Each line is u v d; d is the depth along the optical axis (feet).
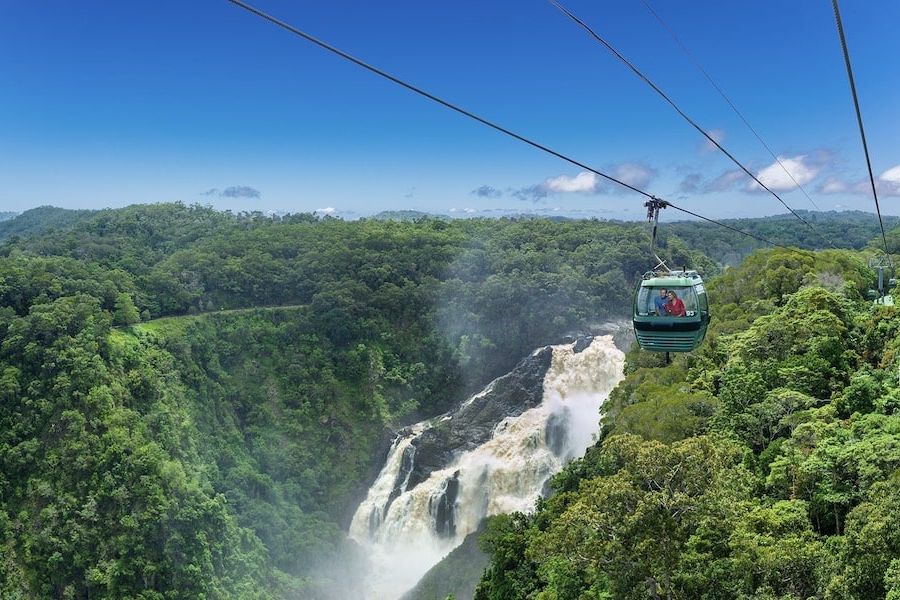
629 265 472.85
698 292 104.06
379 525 350.64
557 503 190.39
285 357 396.57
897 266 357.20
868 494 120.16
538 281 439.22
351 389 393.91
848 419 165.68
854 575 105.91
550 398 394.73
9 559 252.21
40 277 335.67
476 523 347.56
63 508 259.80
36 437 276.41
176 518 261.24
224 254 466.70
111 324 349.82
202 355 373.81
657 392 208.74
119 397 294.05
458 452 375.25
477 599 201.46
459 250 479.82
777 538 114.42
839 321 215.10
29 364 293.02
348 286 430.61
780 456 147.54
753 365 199.41
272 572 285.02
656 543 112.37
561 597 147.43
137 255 494.59
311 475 349.61
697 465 118.52
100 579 246.06
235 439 347.56
